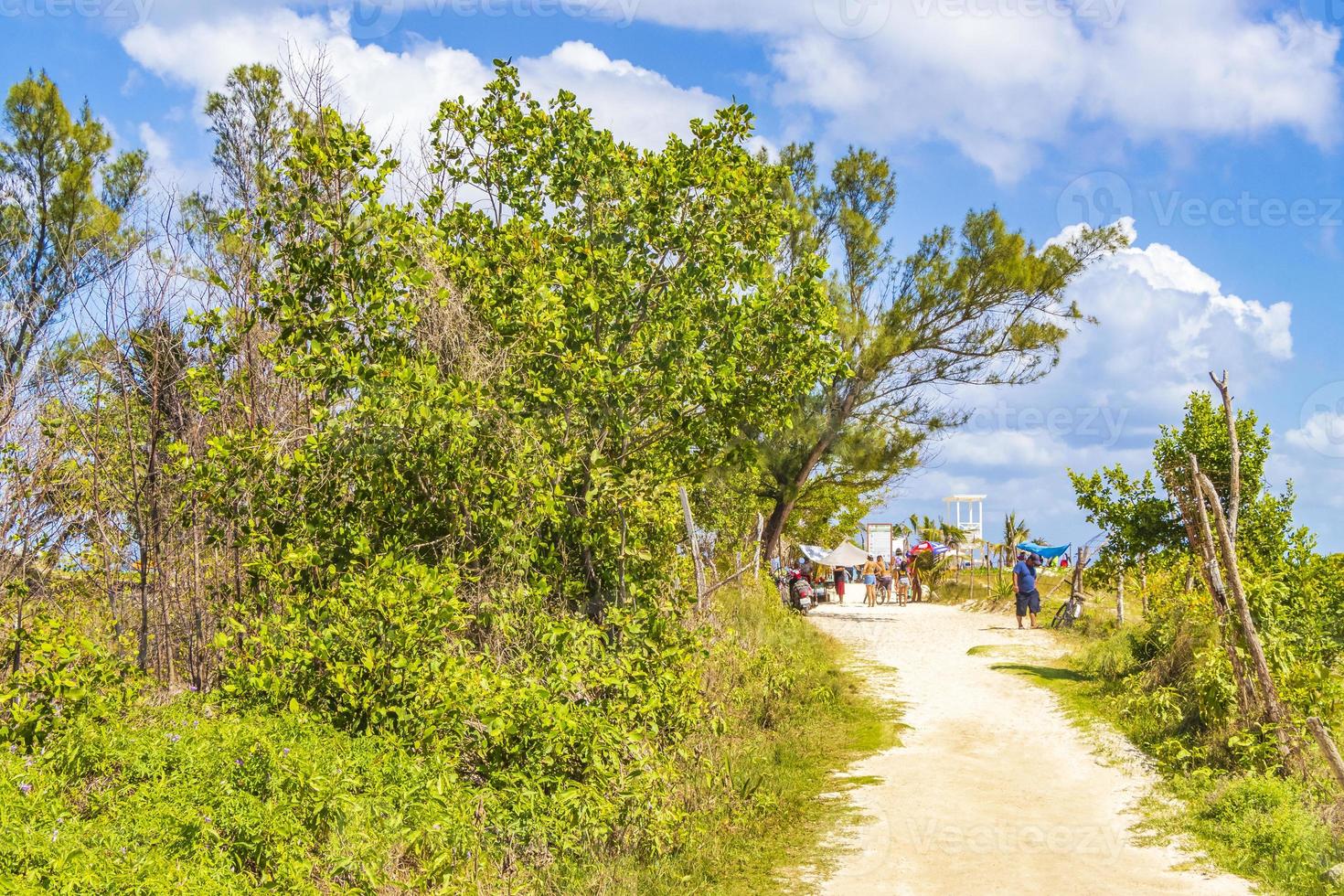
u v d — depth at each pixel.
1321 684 9.99
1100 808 9.19
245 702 7.92
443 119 11.18
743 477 18.48
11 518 8.31
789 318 10.89
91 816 5.72
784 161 23.89
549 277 9.59
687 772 9.19
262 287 9.04
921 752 11.35
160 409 9.54
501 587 8.87
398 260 8.84
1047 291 23.62
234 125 11.91
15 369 8.45
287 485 8.88
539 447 9.03
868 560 31.12
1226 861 7.65
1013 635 21.03
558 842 7.39
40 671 6.99
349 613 7.95
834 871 7.62
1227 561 10.12
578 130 10.73
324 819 6.01
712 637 10.80
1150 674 12.89
